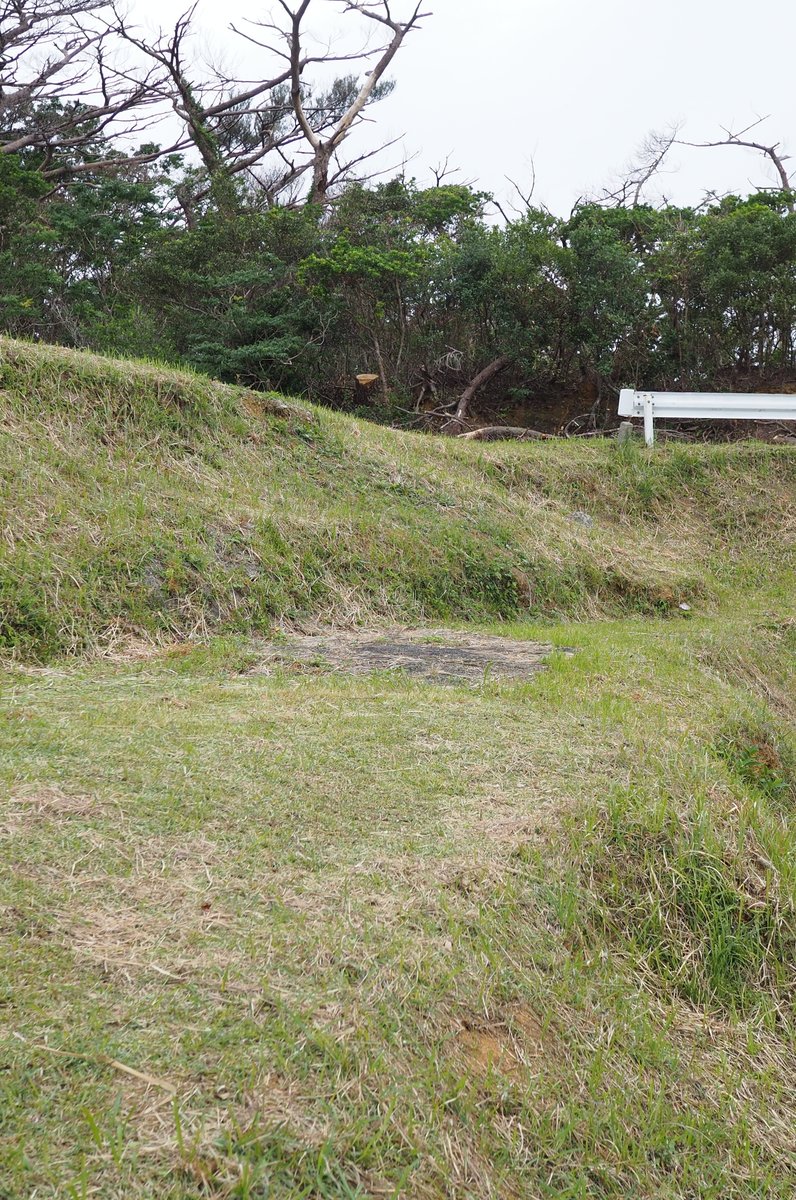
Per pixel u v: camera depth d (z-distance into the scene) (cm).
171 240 1930
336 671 647
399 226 1966
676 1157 289
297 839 361
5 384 877
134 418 926
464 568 939
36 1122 217
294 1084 244
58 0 2620
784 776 603
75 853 326
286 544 843
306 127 2583
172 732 456
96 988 261
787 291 1727
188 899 311
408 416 1784
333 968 288
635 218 2002
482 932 326
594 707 570
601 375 1814
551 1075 292
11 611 638
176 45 2619
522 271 1719
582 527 1150
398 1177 233
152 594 714
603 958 352
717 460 1363
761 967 387
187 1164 214
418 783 425
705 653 810
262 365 1755
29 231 2042
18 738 426
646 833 415
